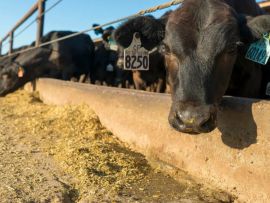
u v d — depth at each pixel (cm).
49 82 190
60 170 90
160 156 98
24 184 79
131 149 109
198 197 77
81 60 260
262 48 86
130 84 222
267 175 69
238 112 76
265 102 72
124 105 116
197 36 81
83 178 83
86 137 116
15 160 96
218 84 79
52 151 104
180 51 80
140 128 107
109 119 123
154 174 90
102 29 222
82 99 144
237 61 98
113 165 93
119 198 76
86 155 96
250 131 73
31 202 71
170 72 85
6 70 240
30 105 181
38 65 243
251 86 111
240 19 90
